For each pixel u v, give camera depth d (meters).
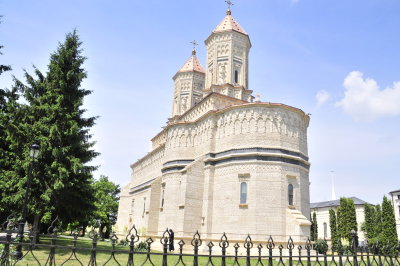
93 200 25.34
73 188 23.77
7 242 8.02
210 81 43.78
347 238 47.69
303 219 26.81
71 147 22.89
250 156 28.80
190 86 52.78
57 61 24.48
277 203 27.31
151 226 35.25
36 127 21.89
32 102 23.56
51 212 23.02
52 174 21.25
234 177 29.02
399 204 63.03
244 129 30.06
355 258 9.84
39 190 21.66
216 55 43.28
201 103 38.94
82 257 18.00
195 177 31.05
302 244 25.48
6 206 21.09
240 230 27.25
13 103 22.66
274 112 30.02
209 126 33.03
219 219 29.12
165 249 7.92
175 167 34.91
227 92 40.69
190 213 29.92
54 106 22.42
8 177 21.34
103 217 58.97
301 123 31.58
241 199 28.17
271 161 28.39
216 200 30.02
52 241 7.88
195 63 54.97
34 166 21.28
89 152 24.72
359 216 73.75
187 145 35.44
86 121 25.42
